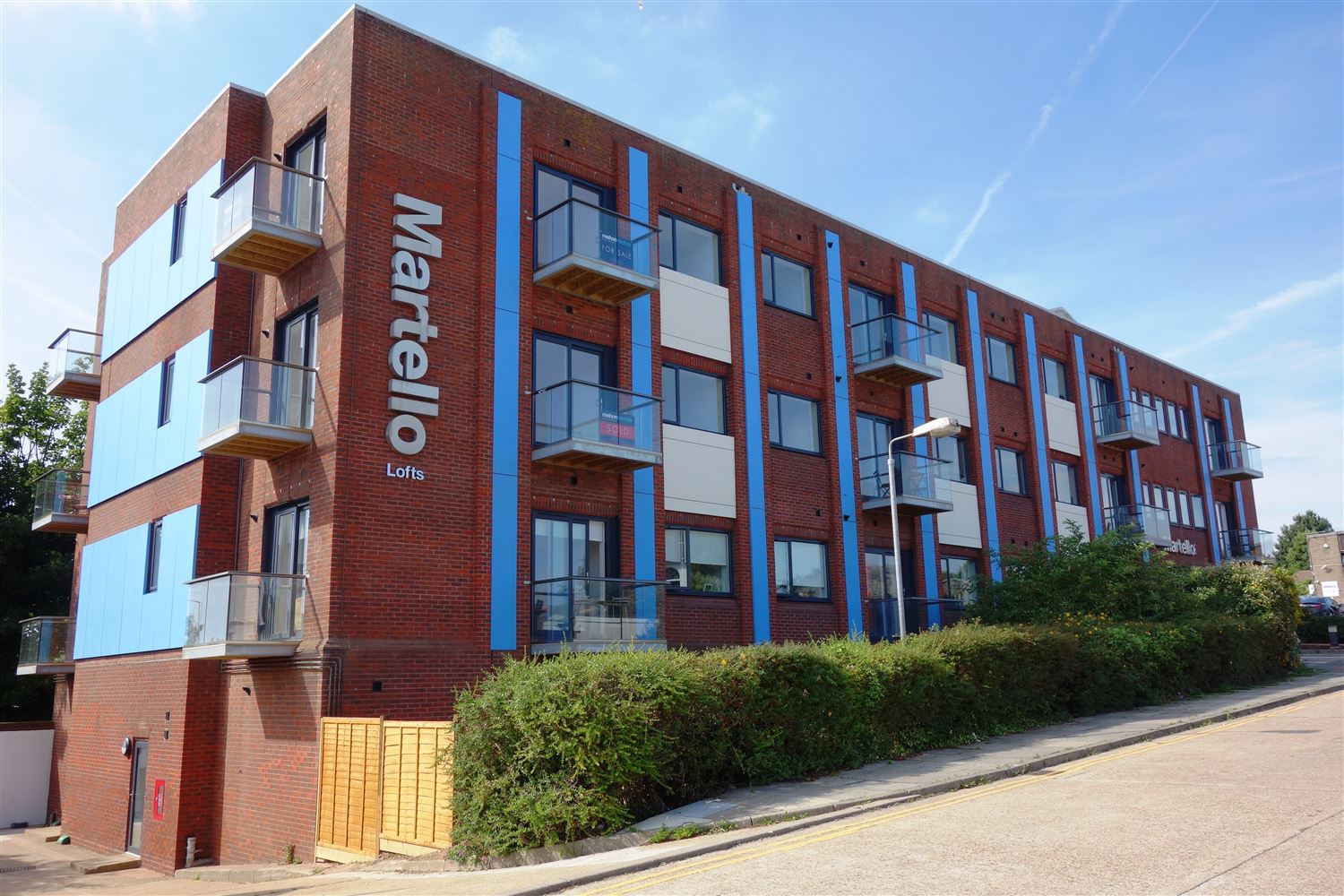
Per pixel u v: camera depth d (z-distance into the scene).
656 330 19.73
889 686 14.79
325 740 13.77
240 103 18.72
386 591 15.00
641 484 18.72
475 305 16.92
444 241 16.73
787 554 21.61
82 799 20.56
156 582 18.80
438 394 16.12
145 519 19.61
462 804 10.94
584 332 18.55
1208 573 28.02
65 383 23.27
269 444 15.68
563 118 19.02
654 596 17.67
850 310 24.55
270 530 16.72
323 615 14.51
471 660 15.64
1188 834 8.77
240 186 16.31
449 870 10.72
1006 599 23.88
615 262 17.92
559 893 8.30
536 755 10.55
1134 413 32.56
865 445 23.97
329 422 15.23
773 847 9.52
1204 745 14.87
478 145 17.56
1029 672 17.62
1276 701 20.28
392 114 16.50
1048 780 12.53
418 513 15.58
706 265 21.45
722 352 21.06
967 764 13.72
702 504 19.94
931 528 24.70
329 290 15.82
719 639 19.70
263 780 15.14
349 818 13.02
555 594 16.67
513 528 16.58
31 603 31.30
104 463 22.14
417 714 14.90
